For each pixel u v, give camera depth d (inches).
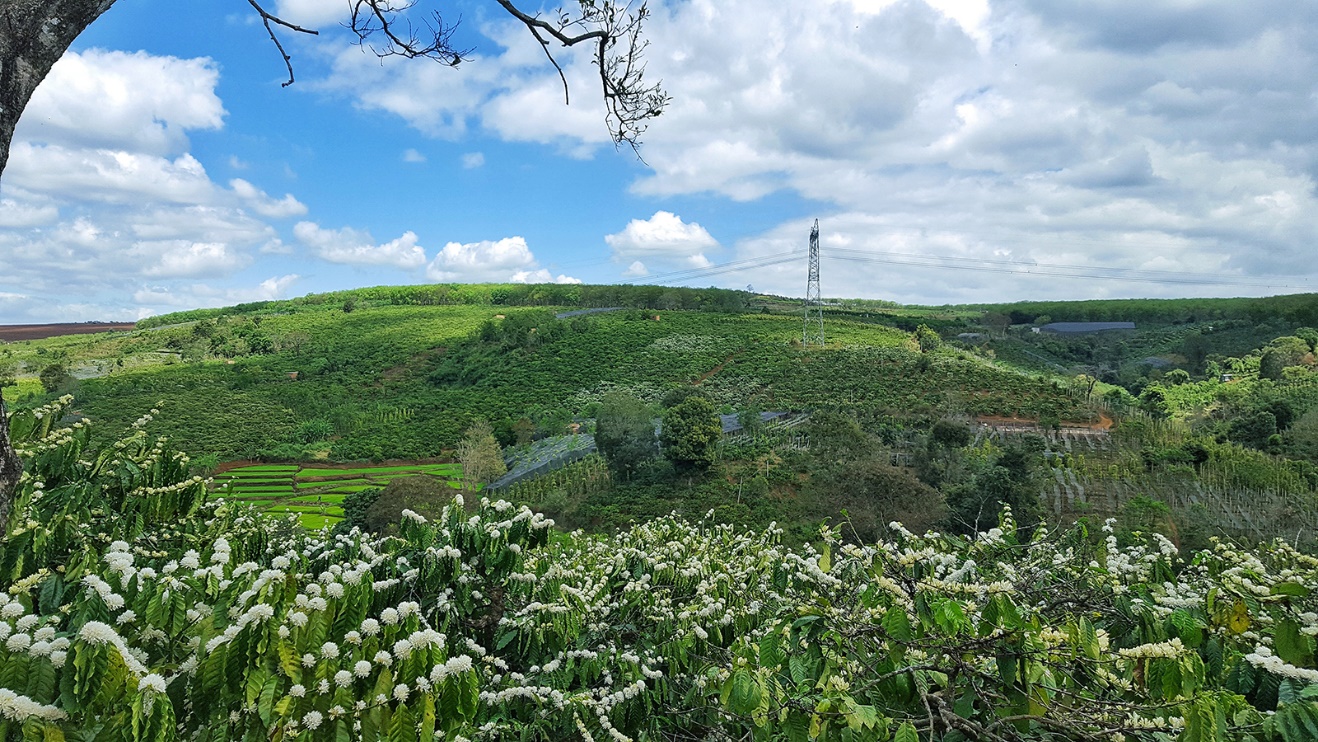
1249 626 111.3
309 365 3196.4
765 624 162.7
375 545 158.7
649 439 1456.7
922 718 100.2
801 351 2886.3
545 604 153.2
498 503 167.3
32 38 86.9
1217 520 846.5
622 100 174.2
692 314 3969.0
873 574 133.1
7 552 131.5
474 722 148.2
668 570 202.2
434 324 3959.2
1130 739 95.5
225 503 211.0
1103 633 106.0
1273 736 86.8
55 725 77.0
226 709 93.8
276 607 92.7
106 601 97.3
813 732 96.7
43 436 177.0
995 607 99.0
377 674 89.2
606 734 142.6
